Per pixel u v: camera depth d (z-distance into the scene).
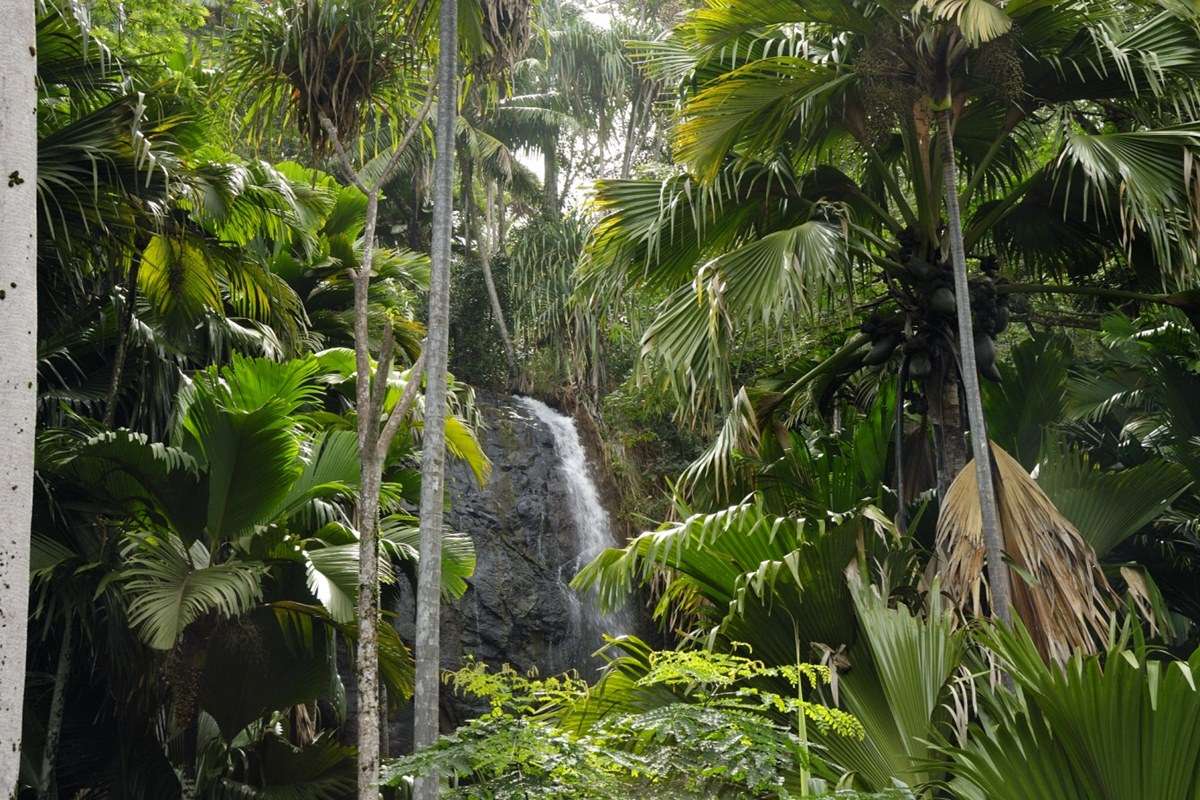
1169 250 6.94
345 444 9.47
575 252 20.91
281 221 10.28
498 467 17.08
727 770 3.49
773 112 7.25
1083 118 7.84
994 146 7.54
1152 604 6.01
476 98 7.29
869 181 8.48
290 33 6.68
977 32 6.53
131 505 8.91
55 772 8.74
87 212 7.95
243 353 10.98
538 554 16.66
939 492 7.15
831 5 7.07
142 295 10.23
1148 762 4.05
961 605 5.83
